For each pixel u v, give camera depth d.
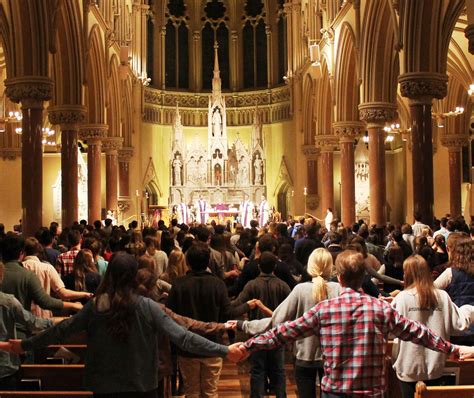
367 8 23.08
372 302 4.82
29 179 18.78
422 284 5.87
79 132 28.50
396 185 42.53
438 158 37.75
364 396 4.67
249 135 43.56
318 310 4.83
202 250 7.11
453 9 19.42
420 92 18.56
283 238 12.95
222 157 40.88
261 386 7.71
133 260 4.83
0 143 37.72
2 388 5.85
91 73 27.86
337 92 28.05
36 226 18.75
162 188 42.34
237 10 44.78
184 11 44.38
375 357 4.72
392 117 23.95
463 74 31.98
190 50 44.53
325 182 34.16
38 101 18.83
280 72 43.16
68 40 22.66
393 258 10.43
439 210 37.81
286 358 11.44
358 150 36.38
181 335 4.74
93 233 12.38
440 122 33.34
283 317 6.36
